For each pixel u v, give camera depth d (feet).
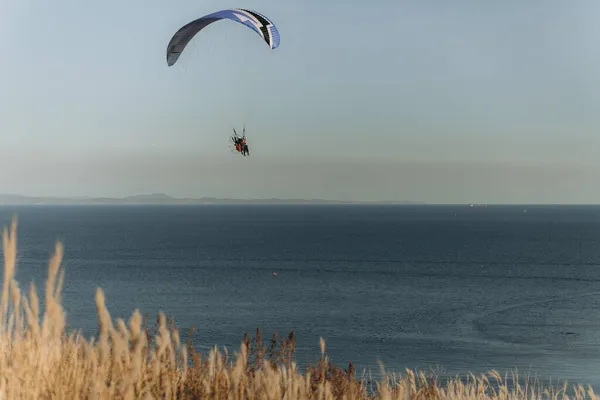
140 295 348.38
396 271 492.95
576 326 265.75
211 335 232.32
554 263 562.66
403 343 228.02
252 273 471.21
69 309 280.51
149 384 19.04
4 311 19.04
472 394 32.71
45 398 17.97
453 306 325.62
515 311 308.81
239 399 21.39
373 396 25.58
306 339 232.32
